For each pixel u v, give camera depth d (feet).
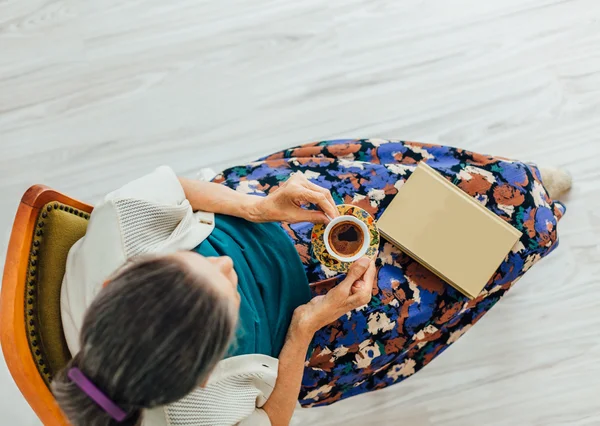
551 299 5.79
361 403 5.63
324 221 3.42
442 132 6.12
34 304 2.94
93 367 2.02
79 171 6.04
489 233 3.81
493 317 5.78
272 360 3.09
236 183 4.06
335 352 3.76
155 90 6.20
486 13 6.31
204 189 3.44
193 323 2.02
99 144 6.09
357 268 3.20
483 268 3.78
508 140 6.10
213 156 6.06
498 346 5.73
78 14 6.34
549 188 5.68
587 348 5.69
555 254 5.85
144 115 6.15
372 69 6.22
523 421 5.59
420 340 3.88
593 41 6.24
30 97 6.21
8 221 5.90
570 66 6.20
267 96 6.18
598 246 5.86
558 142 6.08
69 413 2.13
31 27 6.33
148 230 2.91
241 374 2.92
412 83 6.19
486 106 6.15
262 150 6.07
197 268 2.15
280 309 3.38
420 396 5.65
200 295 2.06
